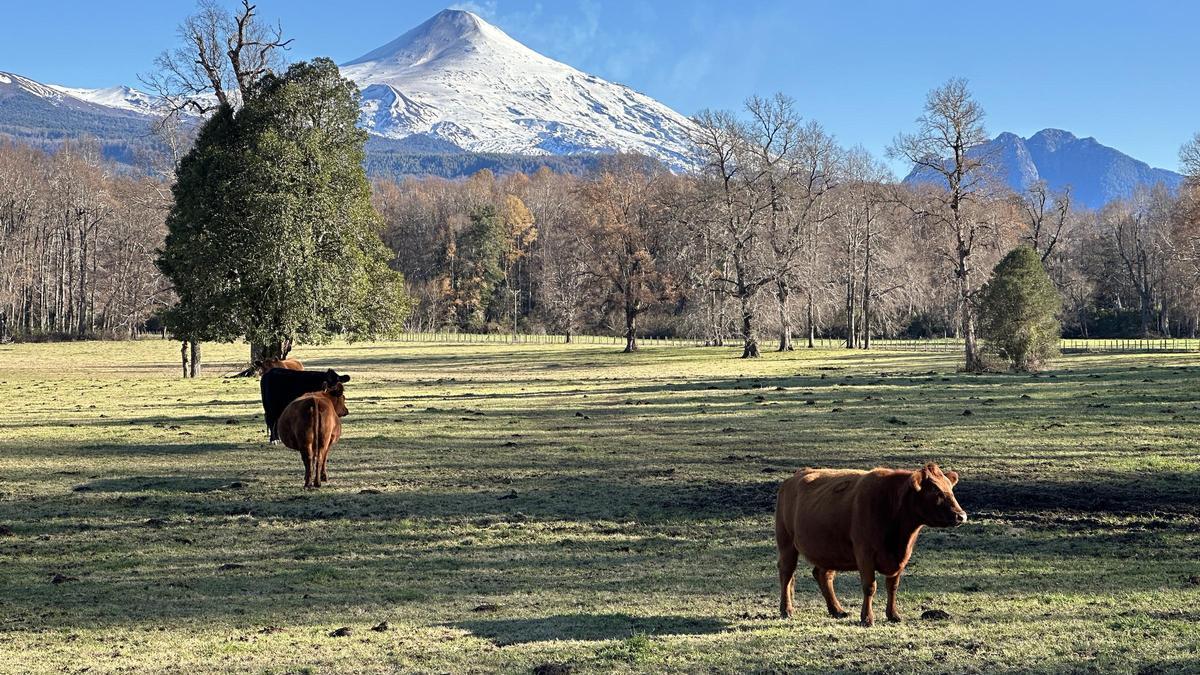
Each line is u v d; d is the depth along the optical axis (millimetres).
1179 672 8156
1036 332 46812
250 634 10359
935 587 12000
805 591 11977
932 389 38656
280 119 48844
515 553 14234
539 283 137125
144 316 109188
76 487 19859
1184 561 13023
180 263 48438
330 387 21078
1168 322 109500
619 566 13359
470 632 10234
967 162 54500
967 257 54844
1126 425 26312
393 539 15266
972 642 9211
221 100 52688
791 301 70438
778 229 69188
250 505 18047
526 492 19016
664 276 83375
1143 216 121812
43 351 87312
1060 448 22938
